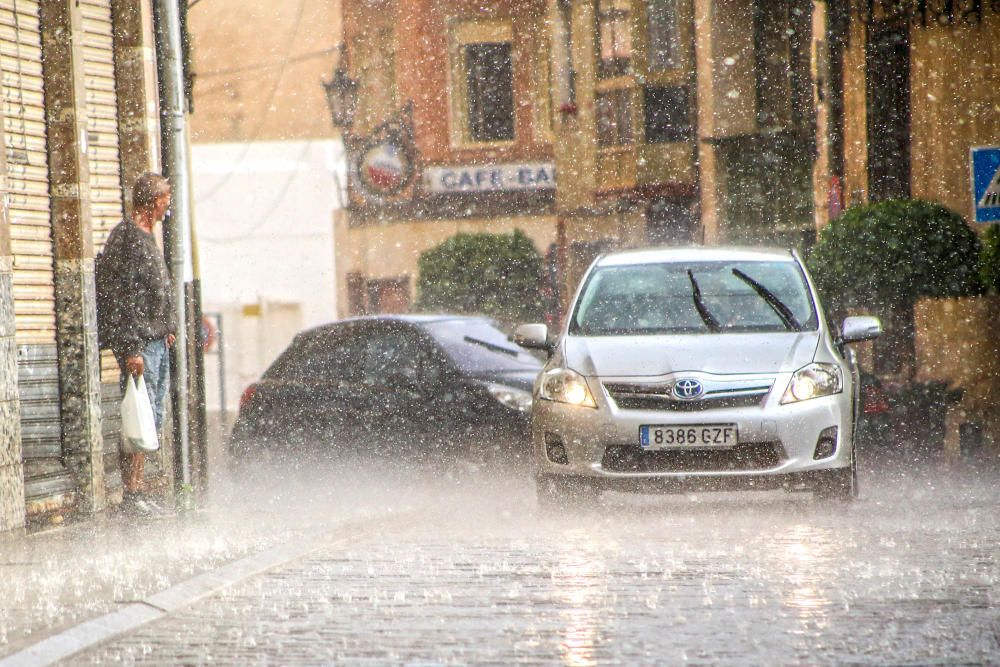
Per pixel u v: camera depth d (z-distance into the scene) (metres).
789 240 85.31
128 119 32.69
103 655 17.08
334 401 40.28
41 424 29.55
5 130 28.78
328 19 136.00
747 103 87.56
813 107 81.50
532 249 102.12
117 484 31.88
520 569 22.56
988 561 22.69
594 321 31.75
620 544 25.11
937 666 15.74
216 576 21.83
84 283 30.02
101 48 32.19
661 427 28.67
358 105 120.56
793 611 18.75
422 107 115.38
